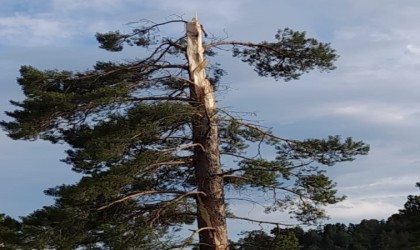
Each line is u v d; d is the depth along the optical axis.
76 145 17.27
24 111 17.50
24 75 17.53
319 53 19.00
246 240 17.36
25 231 16.19
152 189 17.72
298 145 17.39
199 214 17.12
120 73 18.50
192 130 17.83
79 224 16.17
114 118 16.30
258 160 16.28
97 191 15.29
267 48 19.39
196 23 18.83
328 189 16.52
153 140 17.12
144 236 14.99
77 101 16.80
